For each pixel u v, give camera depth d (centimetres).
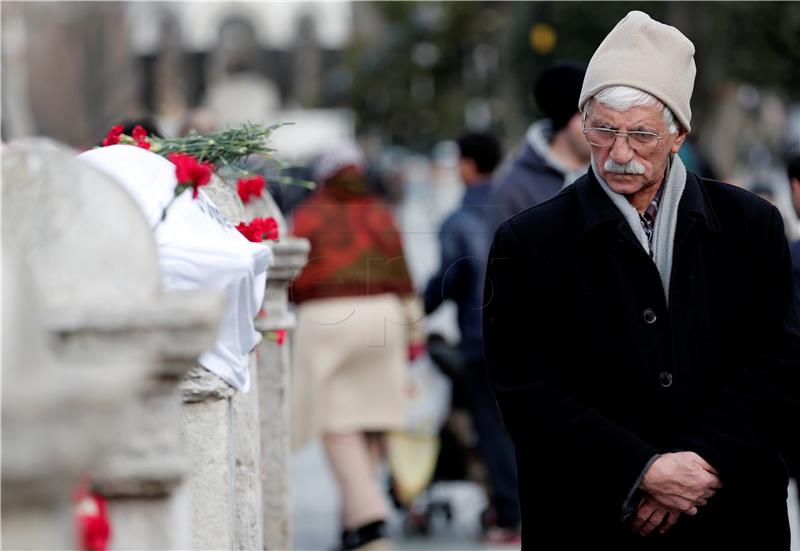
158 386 558
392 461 1775
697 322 816
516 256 836
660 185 832
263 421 1133
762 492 817
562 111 1402
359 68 9606
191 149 978
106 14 8050
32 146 562
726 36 4253
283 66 14162
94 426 420
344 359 1531
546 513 832
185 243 731
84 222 543
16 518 429
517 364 841
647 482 791
